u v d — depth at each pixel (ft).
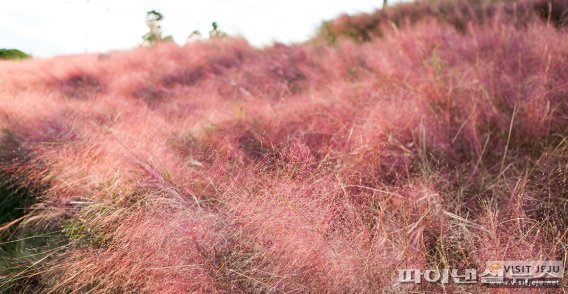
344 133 8.49
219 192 6.84
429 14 20.61
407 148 7.65
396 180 6.95
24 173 8.32
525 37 11.40
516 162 6.84
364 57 16.06
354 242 5.31
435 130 7.93
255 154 8.16
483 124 7.88
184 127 10.86
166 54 27.76
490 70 9.61
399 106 8.80
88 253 5.81
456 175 6.70
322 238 5.26
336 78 14.60
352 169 7.07
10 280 5.82
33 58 38.24
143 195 6.70
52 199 7.50
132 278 5.25
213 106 13.69
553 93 8.14
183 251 5.28
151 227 5.73
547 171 6.29
